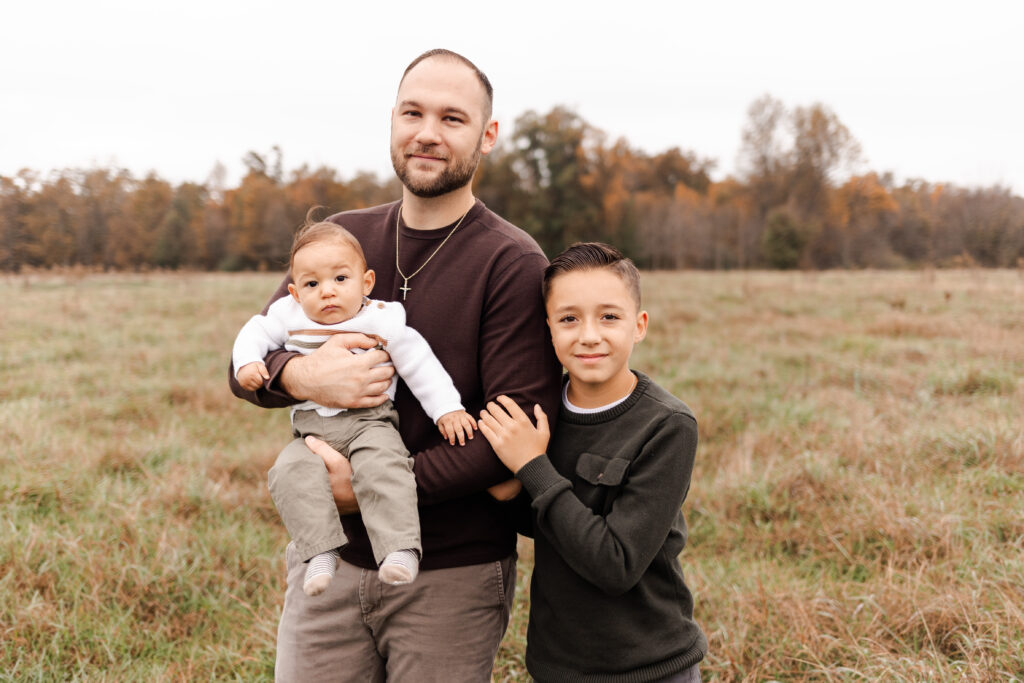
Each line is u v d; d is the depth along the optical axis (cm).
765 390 704
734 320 1228
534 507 160
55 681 266
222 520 413
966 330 958
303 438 175
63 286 1867
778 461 485
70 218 2891
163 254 3594
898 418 557
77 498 423
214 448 538
